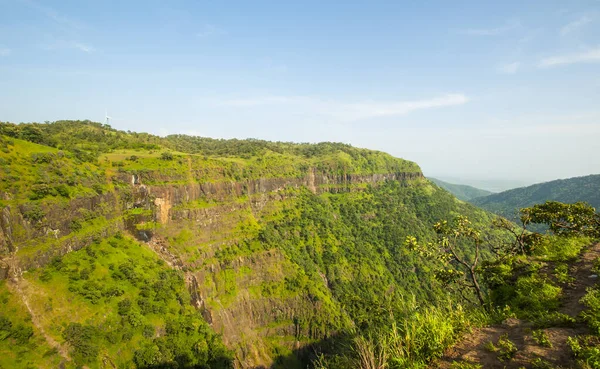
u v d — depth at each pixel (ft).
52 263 137.49
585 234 60.70
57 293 130.11
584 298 31.63
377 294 269.03
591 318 26.73
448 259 58.85
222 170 269.03
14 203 128.36
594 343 23.52
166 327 154.30
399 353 27.02
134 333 138.51
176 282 182.50
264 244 255.91
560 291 36.76
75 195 157.17
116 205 188.03
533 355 24.17
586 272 41.09
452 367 25.23
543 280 40.37
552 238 60.29
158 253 199.41
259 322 225.56
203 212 235.81
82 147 224.74
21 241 127.85
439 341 27.99
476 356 26.07
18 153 145.28
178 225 219.82
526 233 61.31
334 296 259.60
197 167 249.34
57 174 153.69
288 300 235.40
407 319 31.22
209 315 194.39
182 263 203.82
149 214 203.51
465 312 36.76
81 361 116.26
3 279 119.96
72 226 152.66
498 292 43.55
